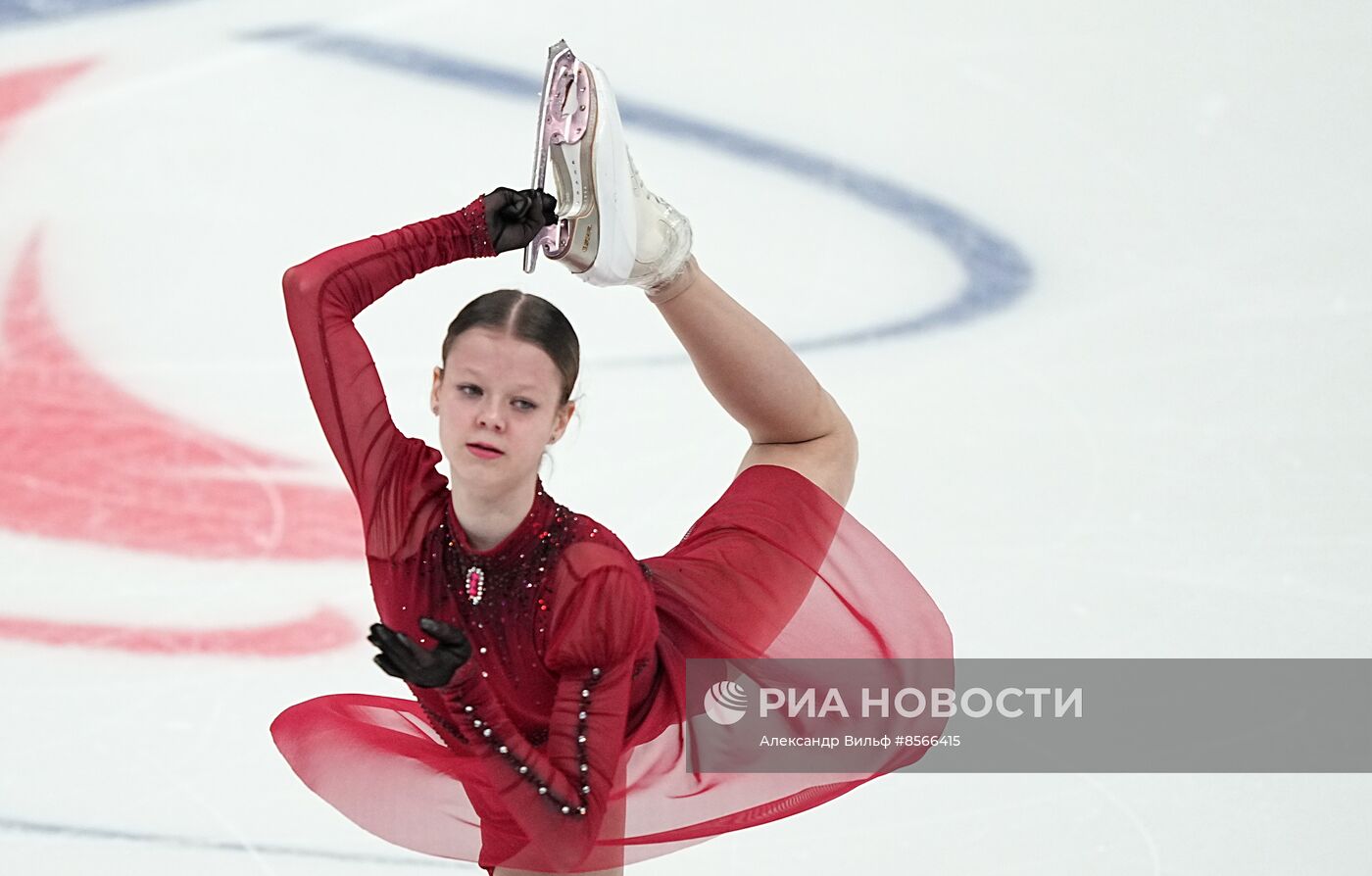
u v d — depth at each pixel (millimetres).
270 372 21906
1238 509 20391
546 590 11039
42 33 26109
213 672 17891
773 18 26859
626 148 12781
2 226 23531
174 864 15445
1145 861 15797
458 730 11711
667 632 12641
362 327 22438
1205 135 25562
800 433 14359
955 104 25969
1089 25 26984
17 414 21062
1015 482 20688
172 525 19812
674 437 21062
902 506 20281
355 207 23922
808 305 23219
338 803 12625
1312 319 23016
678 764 12633
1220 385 22109
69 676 17719
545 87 12398
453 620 11148
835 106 25891
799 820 16422
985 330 22875
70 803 16094
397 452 11281
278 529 19859
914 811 16516
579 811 10680
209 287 22844
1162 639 18562
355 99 25516
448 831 12602
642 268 13227
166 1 26547
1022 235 24359
